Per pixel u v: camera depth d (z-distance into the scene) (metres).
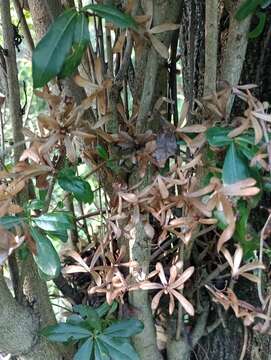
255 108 0.41
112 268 0.50
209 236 0.55
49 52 0.37
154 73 0.45
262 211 0.56
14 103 0.49
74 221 0.55
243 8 0.42
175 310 0.59
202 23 0.55
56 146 0.46
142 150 0.46
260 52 0.54
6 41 0.49
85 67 0.49
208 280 0.55
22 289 0.51
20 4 0.54
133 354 0.50
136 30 0.41
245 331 0.54
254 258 0.49
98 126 0.45
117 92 0.47
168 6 0.44
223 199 0.39
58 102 0.43
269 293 0.51
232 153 0.40
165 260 0.57
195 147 0.43
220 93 0.44
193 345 0.61
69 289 0.59
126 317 0.55
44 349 0.53
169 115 0.53
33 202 0.46
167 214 0.46
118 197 0.47
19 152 0.50
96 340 0.50
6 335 0.50
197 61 0.56
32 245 0.44
